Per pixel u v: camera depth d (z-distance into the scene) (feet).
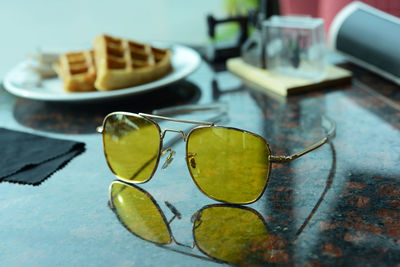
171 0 7.40
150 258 1.38
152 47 2.44
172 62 2.49
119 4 6.82
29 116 2.13
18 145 1.87
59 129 2.00
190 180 1.65
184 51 2.54
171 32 7.45
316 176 1.61
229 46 2.62
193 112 2.07
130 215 1.52
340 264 1.33
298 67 2.22
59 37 6.13
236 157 1.51
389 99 2.03
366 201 1.49
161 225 1.48
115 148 1.66
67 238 1.46
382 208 1.47
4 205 1.59
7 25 6.20
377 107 1.98
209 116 2.03
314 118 1.94
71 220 1.51
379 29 2.16
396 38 2.08
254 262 1.35
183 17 7.70
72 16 6.66
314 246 1.38
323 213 1.47
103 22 6.87
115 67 2.23
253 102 2.11
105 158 1.73
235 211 1.51
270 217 1.47
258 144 1.49
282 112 2.01
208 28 2.64
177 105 2.13
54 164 1.75
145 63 2.29
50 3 6.56
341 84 2.22
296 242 1.39
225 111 2.05
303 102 2.08
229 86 2.30
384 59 2.12
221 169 1.53
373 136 1.78
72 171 1.73
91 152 1.83
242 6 5.95
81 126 2.02
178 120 1.60
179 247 1.41
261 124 1.93
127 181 1.66
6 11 6.36
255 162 1.50
